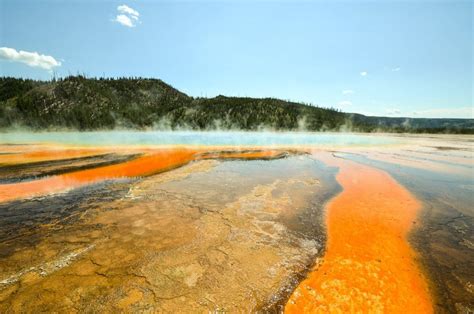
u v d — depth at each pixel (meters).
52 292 3.02
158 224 4.98
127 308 2.79
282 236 4.59
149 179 8.59
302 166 11.31
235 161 12.54
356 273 3.52
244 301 2.96
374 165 11.62
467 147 19.48
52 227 4.82
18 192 7.00
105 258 3.76
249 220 5.27
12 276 3.33
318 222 5.23
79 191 7.15
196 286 3.18
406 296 3.09
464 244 4.39
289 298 3.03
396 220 5.35
